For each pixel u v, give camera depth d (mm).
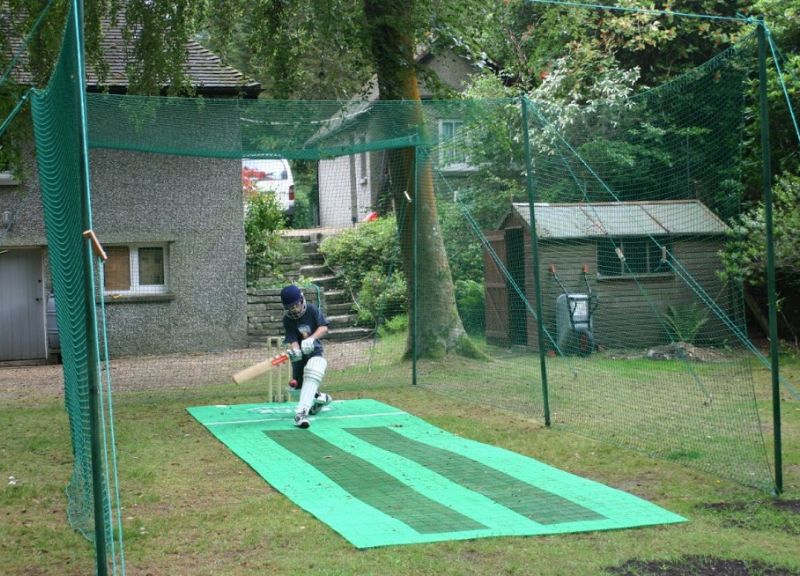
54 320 17266
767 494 6574
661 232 9977
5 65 13188
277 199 22094
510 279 11422
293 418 9961
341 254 18906
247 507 6309
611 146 10562
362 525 5801
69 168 5121
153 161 17969
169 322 18078
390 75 14062
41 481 7195
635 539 5551
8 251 17641
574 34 17594
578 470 7449
